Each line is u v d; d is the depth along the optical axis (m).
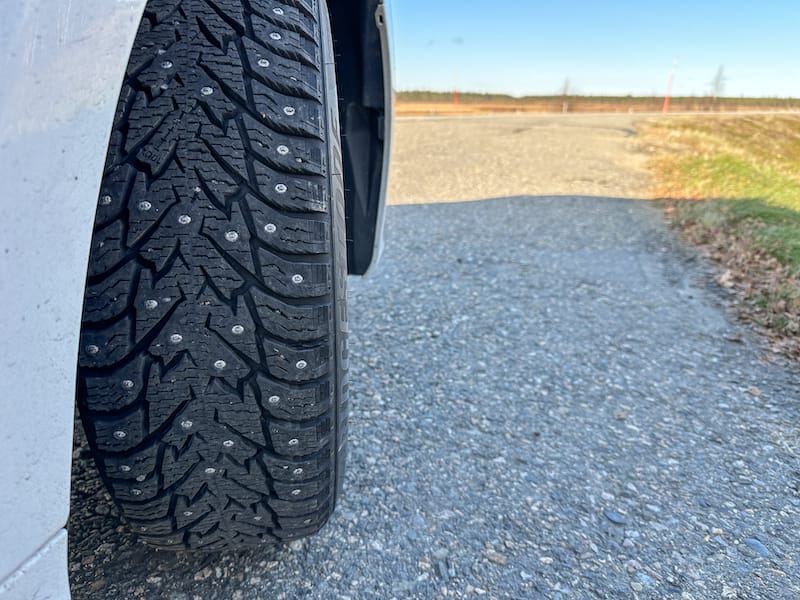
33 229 0.58
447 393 2.16
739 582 1.33
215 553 1.31
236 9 0.90
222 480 1.00
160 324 0.87
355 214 2.17
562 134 11.98
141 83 0.86
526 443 1.86
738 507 1.60
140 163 0.85
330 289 0.96
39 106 0.57
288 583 1.25
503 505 1.55
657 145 10.34
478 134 11.93
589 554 1.39
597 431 1.95
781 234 4.22
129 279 0.85
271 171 0.88
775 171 7.09
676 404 2.17
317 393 0.98
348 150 2.07
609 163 8.52
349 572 1.29
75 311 0.65
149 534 1.06
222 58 0.87
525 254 4.18
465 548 1.39
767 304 3.16
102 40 0.64
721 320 3.05
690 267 3.96
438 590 1.26
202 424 0.93
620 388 2.27
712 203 5.39
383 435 1.85
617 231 4.88
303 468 1.02
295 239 0.90
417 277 3.59
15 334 0.58
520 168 8.02
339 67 1.88
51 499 0.66
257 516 1.07
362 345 2.55
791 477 1.74
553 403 2.13
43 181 0.59
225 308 0.88
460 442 1.84
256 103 0.87
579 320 3.00
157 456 0.94
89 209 0.65
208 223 0.86
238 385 0.92
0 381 0.57
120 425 0.91
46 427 0.63
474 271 3.76
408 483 1.62
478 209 5.63
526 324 2.91
